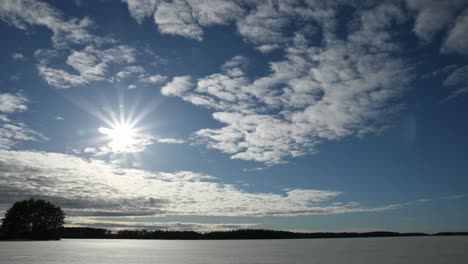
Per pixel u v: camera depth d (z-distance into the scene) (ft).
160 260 249.34
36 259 230.48
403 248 465.88
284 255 306.35
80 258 253.03
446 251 376.68
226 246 566.77
